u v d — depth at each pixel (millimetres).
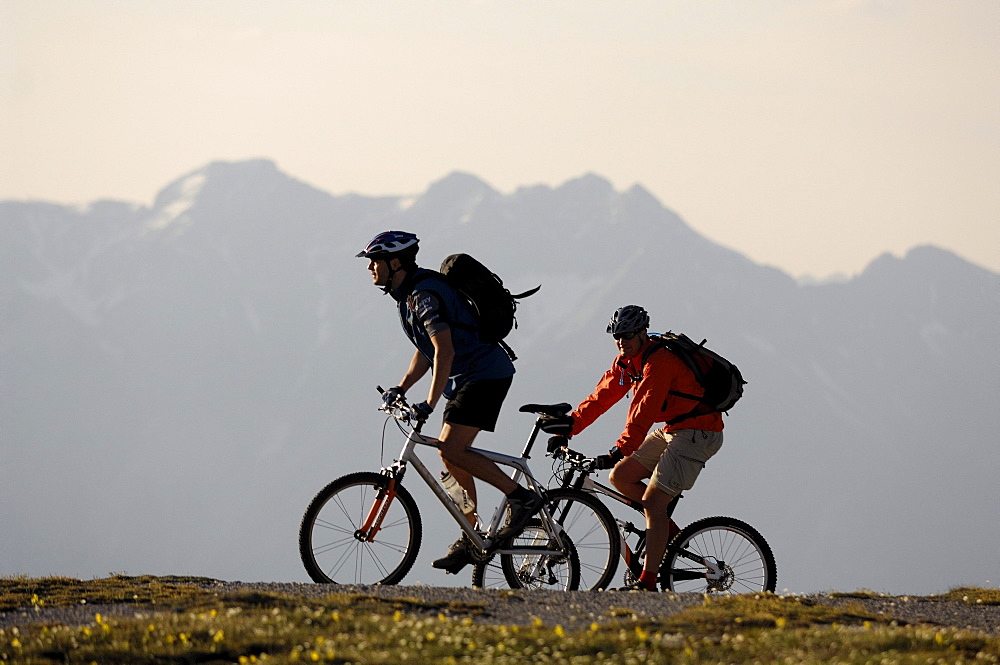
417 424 26297
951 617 27375
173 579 30203
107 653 20562
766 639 21953
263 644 20938
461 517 27375
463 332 26500
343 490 26922
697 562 29031
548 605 25656
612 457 28844
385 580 27062
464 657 19828
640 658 20141
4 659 20344
